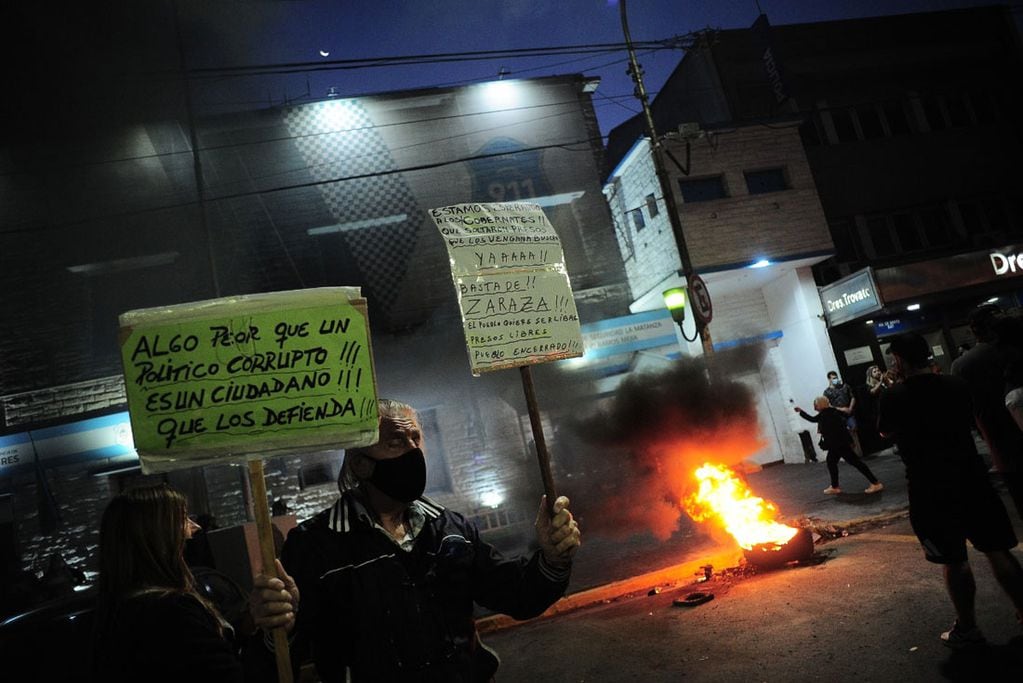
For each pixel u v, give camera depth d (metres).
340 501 2.10
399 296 14.65
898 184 17.00
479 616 7.27
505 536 13.25
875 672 3.92
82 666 5.80
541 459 2.16
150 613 1.84
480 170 15.47
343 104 15.09
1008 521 3.70
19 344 13.40
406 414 2.19
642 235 15.33
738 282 15.62
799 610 5.31
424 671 1.89
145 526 2.00
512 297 2.37
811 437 15.41
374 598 1.93
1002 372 3.98
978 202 17.59
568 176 15.96
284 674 1.74
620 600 7.07
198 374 1.98
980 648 3.85
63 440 13.01
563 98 16.30
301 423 2.00
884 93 17.59
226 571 5.02
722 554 7.70
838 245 16.38
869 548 6.70
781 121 15.35
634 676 4.77
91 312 13.68
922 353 3.82
